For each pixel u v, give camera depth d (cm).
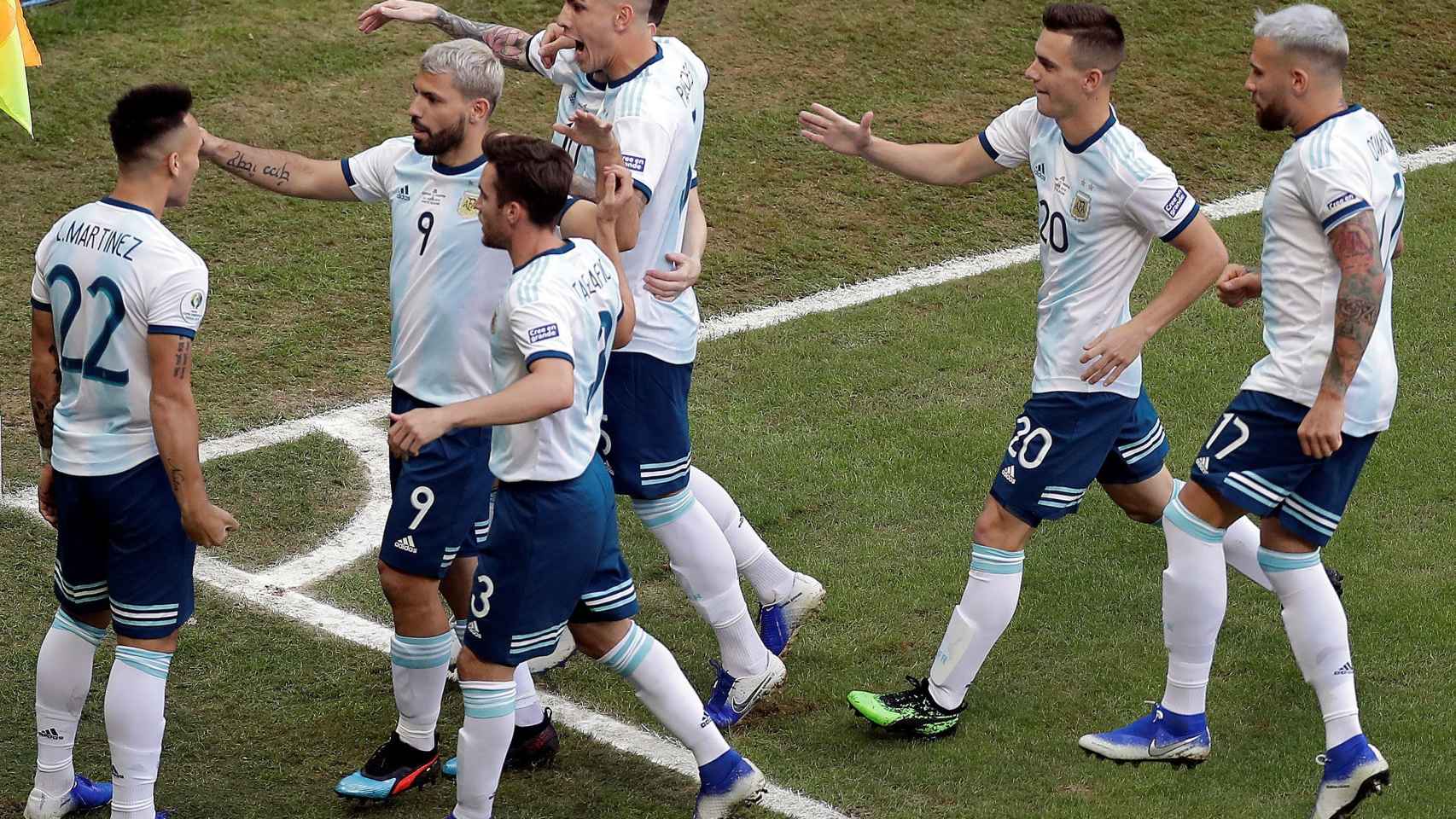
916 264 3122
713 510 1775
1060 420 1617
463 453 1518
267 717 1694
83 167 3262
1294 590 1561
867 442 2391
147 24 3891
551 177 1353
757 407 2509
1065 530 2122
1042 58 1554
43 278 1411
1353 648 1819
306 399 2528
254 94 3597
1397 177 1509
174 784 1568
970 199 3412
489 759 1433
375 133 3475
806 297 2958
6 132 3353
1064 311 1619
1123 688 1761
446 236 1527
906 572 2027
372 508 2200
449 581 1686
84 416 1409
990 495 1667
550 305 1313
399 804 1555
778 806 1548
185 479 1377
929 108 3766
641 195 1570
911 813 1534
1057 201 1612
